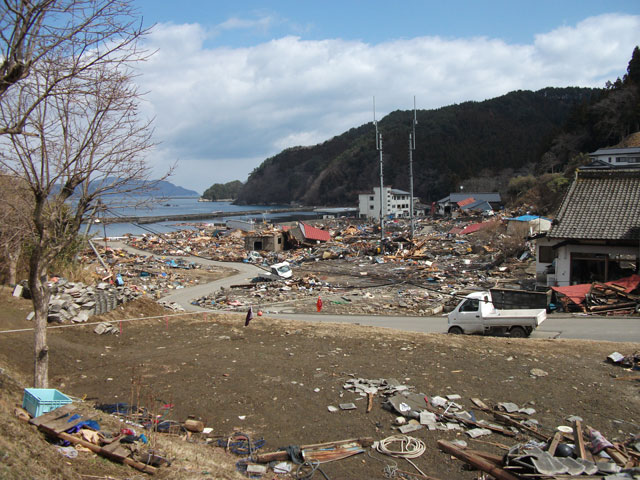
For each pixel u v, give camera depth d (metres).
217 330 21.25
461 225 86.19
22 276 26.09
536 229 51.53
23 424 8.21
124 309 23.80
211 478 8.13
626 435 9.88
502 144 174.75
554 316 24.80
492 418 11.09
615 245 27.94
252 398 12.79
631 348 15.53
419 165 176.38
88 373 15.20
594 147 100.44
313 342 18.45
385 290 39.22
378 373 14.36
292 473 9.20
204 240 84.56
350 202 194.25
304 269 53.47
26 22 7.63
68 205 10.96
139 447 8.80
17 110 8.90
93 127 9.83
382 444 10.07
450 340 17.69
